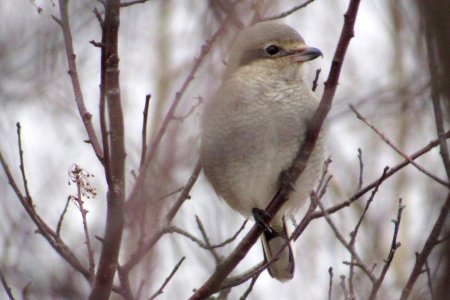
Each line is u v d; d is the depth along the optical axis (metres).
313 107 10.95
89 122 8.66
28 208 8.62
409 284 8.30
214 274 9.29
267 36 11.26
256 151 10.80
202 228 9.50
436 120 8.58
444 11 6.12
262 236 11.35
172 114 9.45
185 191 9.59
